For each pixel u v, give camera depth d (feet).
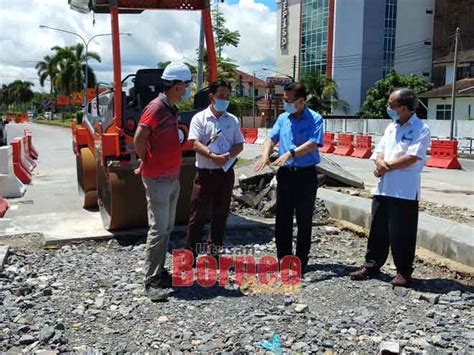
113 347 13.24
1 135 88.33
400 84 168.76
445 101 142.92
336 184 37.83
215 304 16.15
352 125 136.77
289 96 18.53
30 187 41.22
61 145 95.14
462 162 75.25
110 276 18.66
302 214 19.25
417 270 19.99
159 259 16.81
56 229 24.99
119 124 22.82
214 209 19.86
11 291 16.99
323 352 13.03
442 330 14.30
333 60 205.36
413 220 17.43
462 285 18.16
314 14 213.66
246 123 199.72
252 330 14.17
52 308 15.71
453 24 209.87
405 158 16.96
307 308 15.79
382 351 12.88
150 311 15.61
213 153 18.86
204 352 13.00
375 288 17.69
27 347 13.21
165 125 16.28
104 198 25.89
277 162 18.43
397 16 208.74
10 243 23.00
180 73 16.33
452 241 20.66
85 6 26.81
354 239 24.56
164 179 16.52
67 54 255.70
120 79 22.72
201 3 24.38
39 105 406.00
